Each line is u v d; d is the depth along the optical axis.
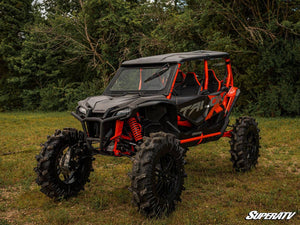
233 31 19.83
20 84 28.52
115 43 25.42
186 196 5.25
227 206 4.80
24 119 18.16
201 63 6.15
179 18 19.61
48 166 4.86
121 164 7.42
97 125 4.83
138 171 4.19
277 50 18.00
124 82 5.63
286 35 17.67
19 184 5.90
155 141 4.36
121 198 5.09
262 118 16.78
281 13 18.64
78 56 25.64
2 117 20.20
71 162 5.12
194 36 20.38
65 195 5.07
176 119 5.16
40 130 13.14
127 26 23.91
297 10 18.30
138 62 5.68
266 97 17.98
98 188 5.68
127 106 4.60
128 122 4.91
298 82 17.91
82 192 5.47
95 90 25.53
